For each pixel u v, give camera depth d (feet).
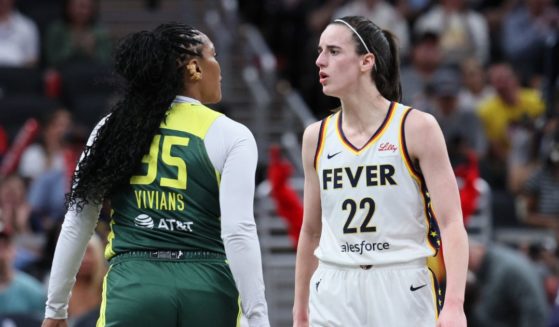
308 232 32.12
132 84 30.45
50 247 55.01
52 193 67.10
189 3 92.17
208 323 29.48
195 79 30.68
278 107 84.28
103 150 30.27
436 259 30.55
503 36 96.22
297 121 82.94
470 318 50.57
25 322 46.19
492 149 82.94
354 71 30.66
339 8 91.81
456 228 29.43
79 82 86.02
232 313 29.94
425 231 30.40
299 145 80.64
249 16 93.91
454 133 72.02
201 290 29.45
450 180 29.76
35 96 84.94
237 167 29.55
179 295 29.30
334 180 30.76
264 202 64.44
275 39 89.97
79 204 30.30
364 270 30.27
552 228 71.46
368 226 30.25
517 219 74.18
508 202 74.43
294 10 89.61
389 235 30.14
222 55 85.97
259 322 29.25
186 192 29.68
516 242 70.90
